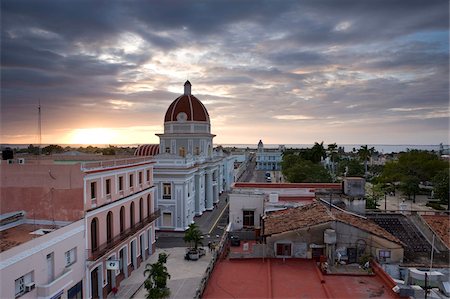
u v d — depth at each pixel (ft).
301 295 47.93
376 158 506.89
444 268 56.13
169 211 155.63
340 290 49.16
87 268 83.35
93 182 89.10
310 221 61.82
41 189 85.76
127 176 108.47
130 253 108.47
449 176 205.26
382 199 221.25
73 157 122.21
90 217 85.92
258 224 84.07
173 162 155.02
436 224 70.95
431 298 47.93
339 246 58.39
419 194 256.11
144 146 211.20
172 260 119.96
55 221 84.99
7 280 59.00
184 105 203.10
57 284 69.82
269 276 54.19
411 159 285.02
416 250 64.64
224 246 67.15
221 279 53.62
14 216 83.92
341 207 79.66
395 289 47.09
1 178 87.25
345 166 327.88
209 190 202.90
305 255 60.49
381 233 60.13
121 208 104.47
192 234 121.08
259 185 93.97
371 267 56.03
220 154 262.88
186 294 92.48
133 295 93.61
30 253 64.49
